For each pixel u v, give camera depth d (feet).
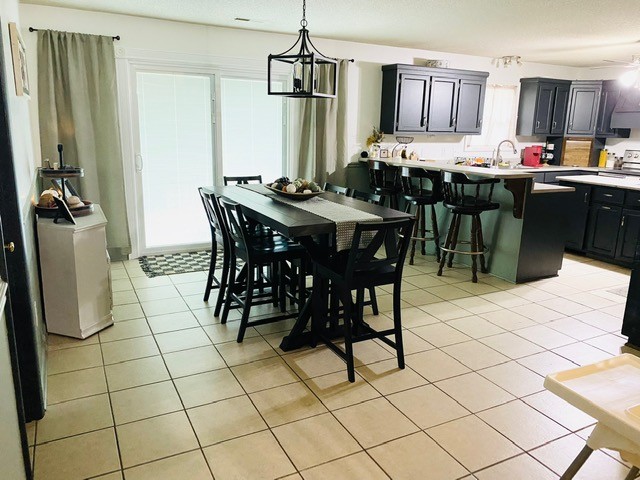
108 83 14.85
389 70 19.56
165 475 6.35
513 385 8.76
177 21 15.79
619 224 16.43
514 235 14.37
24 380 7.21
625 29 15.81
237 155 17.95
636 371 4.97
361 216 9.52
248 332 10.78
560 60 22.95
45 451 6.74
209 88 16.92
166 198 17.01
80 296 10.03
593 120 23.61
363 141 20.44
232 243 10.88
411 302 12.87
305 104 18.34
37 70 14.03
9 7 8.91
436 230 16.42
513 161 24.62
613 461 6.81
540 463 6.72
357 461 6.68
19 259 6.84
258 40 17.33
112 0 13.23
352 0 12.94
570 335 10.93
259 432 7.27
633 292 10.14
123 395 8.18
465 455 6.86
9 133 6.51
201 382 8.66
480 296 13.41
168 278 14.51
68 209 10.06
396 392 8.45
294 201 11.24
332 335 10.27
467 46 19.75
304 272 11.03
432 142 22.24
